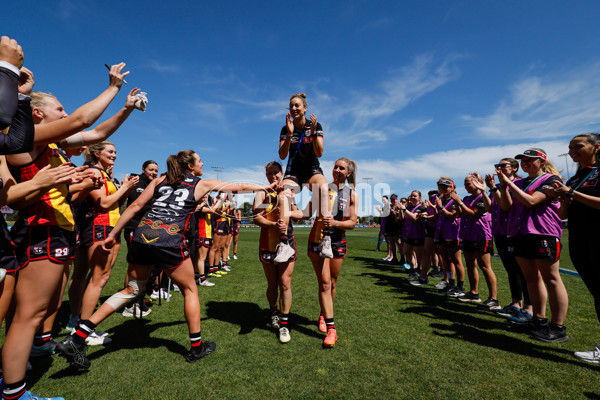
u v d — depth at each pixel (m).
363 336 3.04
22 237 1.79
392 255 9.29
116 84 1.75
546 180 3.08
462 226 4.71
